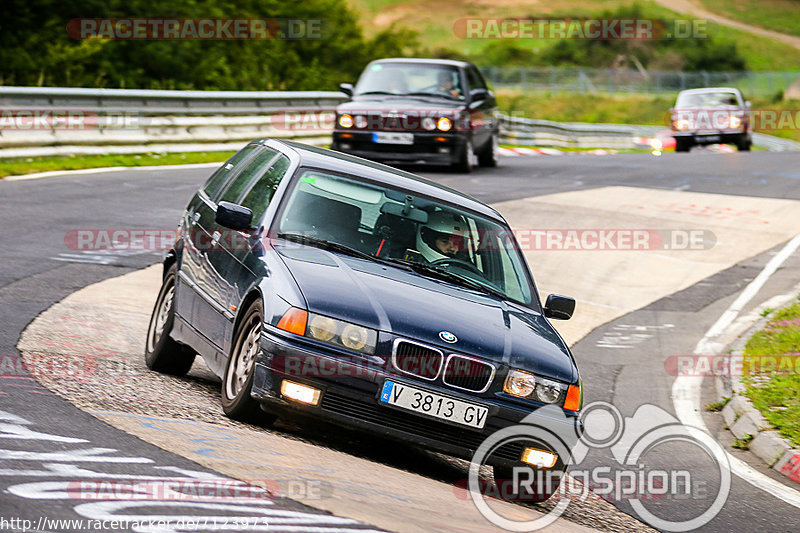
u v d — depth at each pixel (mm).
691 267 46688
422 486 17453
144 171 58812
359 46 154750
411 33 165875
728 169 78000
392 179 22891
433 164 71812
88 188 50438
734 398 28766
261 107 75750
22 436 15406
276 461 16359
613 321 38219
